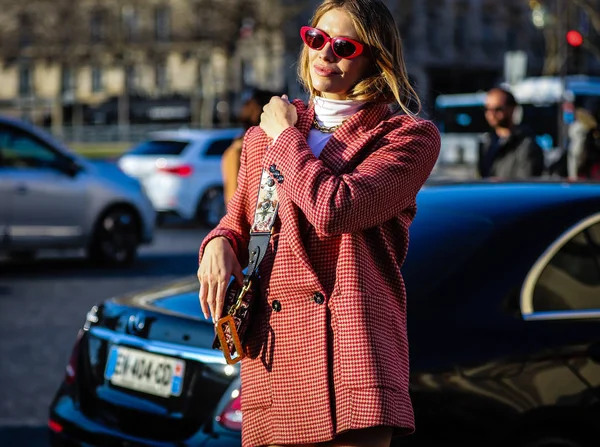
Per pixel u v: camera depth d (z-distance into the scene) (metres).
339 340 2.97
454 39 71.94
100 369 4.75
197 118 62.03
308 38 3.12
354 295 2.97
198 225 22.36
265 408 3.10
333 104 3.14
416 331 4.14
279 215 3.06
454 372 4.11
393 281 3.08
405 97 3.17
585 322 4.41
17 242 13.67
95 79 73.12
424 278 4.30
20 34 69.50
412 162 3.03
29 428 6.86
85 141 54.06
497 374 4.16
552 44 40.19
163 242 18.73
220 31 55.94
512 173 8.66
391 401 2.94
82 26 66.31
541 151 8.72
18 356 8.93
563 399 4.24
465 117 33.97
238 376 4.22
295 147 3.02
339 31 3.10
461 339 4.17
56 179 14.02
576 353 4.31
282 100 3.14
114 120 69.62
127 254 14.88
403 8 65.38
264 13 54.97
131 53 69.38
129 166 21.22
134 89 71.50
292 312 3.04
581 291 4.50
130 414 4.52
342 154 3.07
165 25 69.62
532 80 32.53
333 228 2.92
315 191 2.93
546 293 4.42
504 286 4.36
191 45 67.94
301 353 3.02
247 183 3.20
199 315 4.51
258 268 3.10
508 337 4.24
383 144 3.06
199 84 65.56
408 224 3.14
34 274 13.92
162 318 4.56
